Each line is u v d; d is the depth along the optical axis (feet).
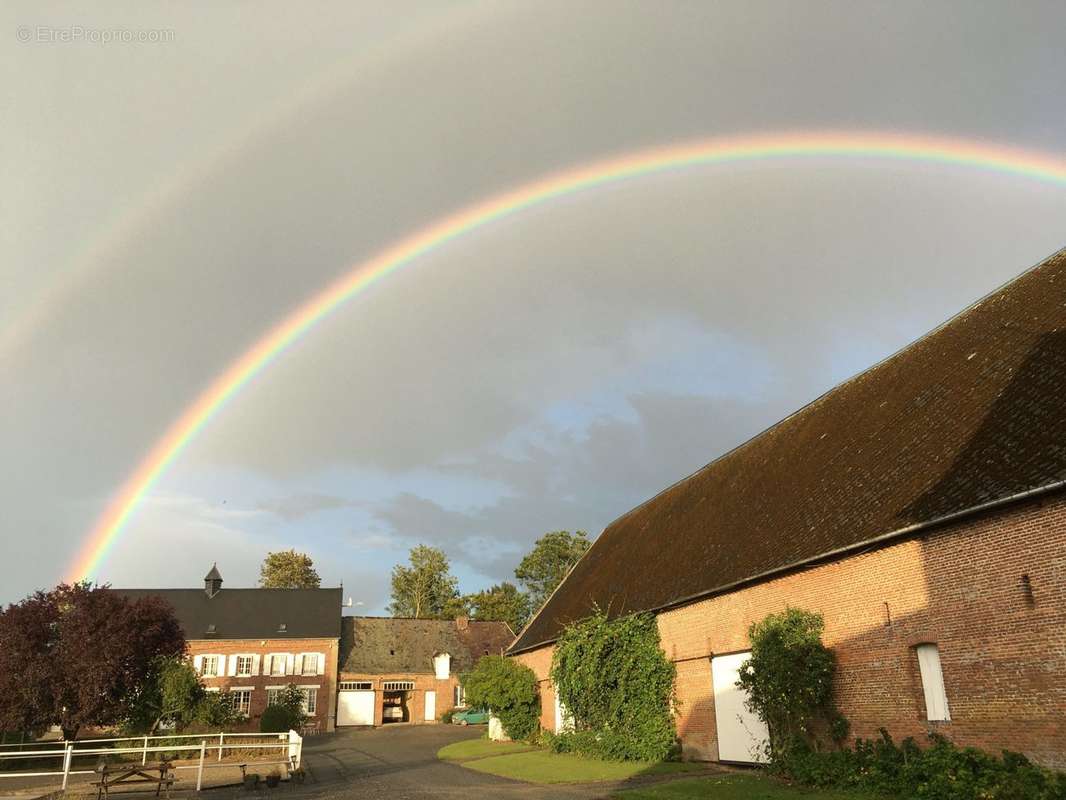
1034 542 39.86
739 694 64.69
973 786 39.47
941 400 58.95
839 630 53.16
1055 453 40.63
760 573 61.11
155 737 75.66
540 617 125.29
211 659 178.50
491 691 108.58
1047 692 38.37
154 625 98.53
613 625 79.61
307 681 179.93
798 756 53.21
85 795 59.41
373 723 185.88
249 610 190.49
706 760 68.80
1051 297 56.54
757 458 85.92
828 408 78.89
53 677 89.56
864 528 51.85
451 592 288.30
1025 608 39.91
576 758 78.13
